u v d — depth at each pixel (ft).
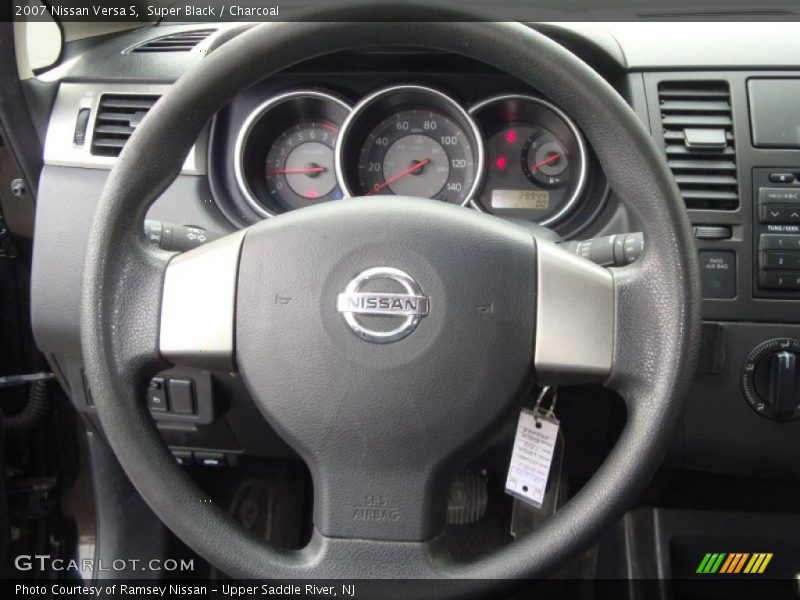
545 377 2.87
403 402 2.79
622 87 4.19
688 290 2.70
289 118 4.51
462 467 3.00
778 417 3.99
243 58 2.75
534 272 2.82
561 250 2.87
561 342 2.82
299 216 2.89
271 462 5.90
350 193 4.39
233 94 2.85
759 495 4.75
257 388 2.89
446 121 4.42
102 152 4.34
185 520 2.83
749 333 3.98
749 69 4.08
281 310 2.82
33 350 5.37
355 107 4.30
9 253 5.03
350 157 4.42
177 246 3.17
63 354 4.50
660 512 5.01
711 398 4.04
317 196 4.55
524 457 3.13
